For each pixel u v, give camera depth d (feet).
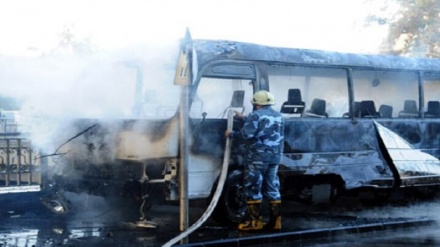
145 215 29.17
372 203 39.99
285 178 32.81
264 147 28.30
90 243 25.41
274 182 29.07
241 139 29.81
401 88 38.88
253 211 28.60
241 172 29.99
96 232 27.76
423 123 39.29
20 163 33.47
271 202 29.04
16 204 32.78
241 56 30.35
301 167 32.37
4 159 33.81
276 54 31.96
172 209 34.37
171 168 27.07
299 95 33.63
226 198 29.40
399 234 30.30
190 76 24.94
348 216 34.53
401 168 36.88
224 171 28.43
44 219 30.96
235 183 29.76
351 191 36.40
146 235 27.17
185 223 25.64
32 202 33.22
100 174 29.01
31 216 31.78
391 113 38.24
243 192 29.66
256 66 30.96
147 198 27.78
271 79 32.55
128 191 28.14
